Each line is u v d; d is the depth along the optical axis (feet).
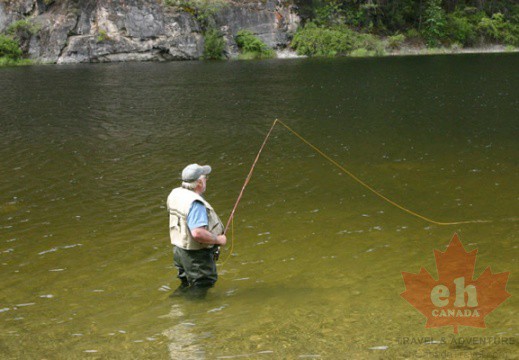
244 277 19.19
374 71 105.09
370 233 23.53
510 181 31.27
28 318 16.37
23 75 105.70
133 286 18.63
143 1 139.74
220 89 81.10
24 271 20.18
